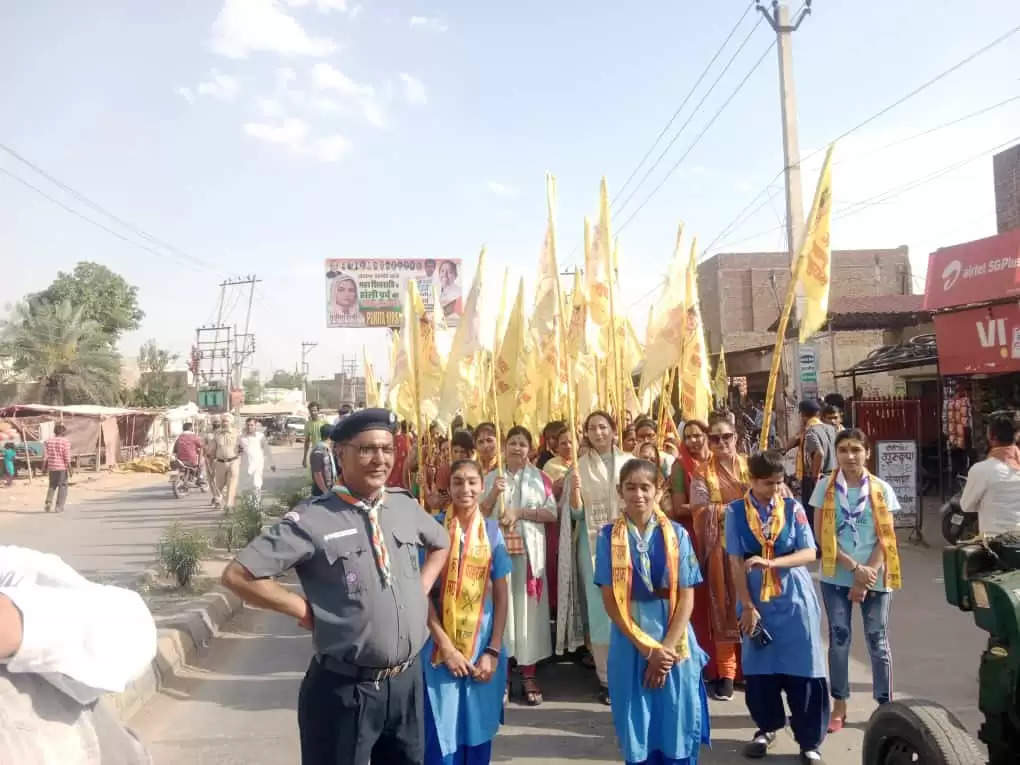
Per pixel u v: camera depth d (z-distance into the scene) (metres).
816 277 4.86
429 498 5.64
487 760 3.77
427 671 3.60
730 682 5.06
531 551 5.08
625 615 3.54
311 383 79.88
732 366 23.03
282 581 8.97
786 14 12.77
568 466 5.79
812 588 4.11
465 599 3.67
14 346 37.06
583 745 4.39
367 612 2.68
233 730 4.73
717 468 5.11
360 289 29.20
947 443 12.00
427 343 6.31
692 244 6.10
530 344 7.10
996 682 2.96
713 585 4.97
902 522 9.63
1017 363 9.39
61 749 1.65
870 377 18.97
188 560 8.00
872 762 3.24
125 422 34.12
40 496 20.02
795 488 9.71
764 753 4.18
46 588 1.68
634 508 3.64
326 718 2.70
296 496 13.23
